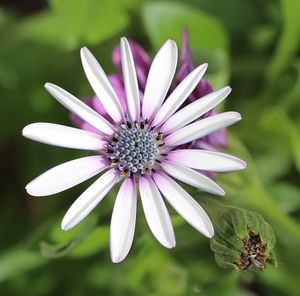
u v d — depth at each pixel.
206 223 0.22
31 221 0.33
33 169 0.33
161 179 0.23
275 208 0.26
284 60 0.31
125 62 0.22
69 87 0.33
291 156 0.32
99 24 0.31
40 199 0.33
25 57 0.33
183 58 0.24
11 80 0.33
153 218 0.22
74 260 0.32
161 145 0.23
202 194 0.23
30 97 0.33
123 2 0.31
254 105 0.32
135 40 0.34
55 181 0.22
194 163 0.22
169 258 0.30
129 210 0.22
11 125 0.34
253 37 0.34
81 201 0.22
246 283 0.33
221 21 0.34
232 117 0.22
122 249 0.22
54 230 0.27
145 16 0.29
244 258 0.21
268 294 0.33
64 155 0.32
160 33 0.29
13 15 0.35
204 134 0.22
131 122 0.23
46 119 0.34
